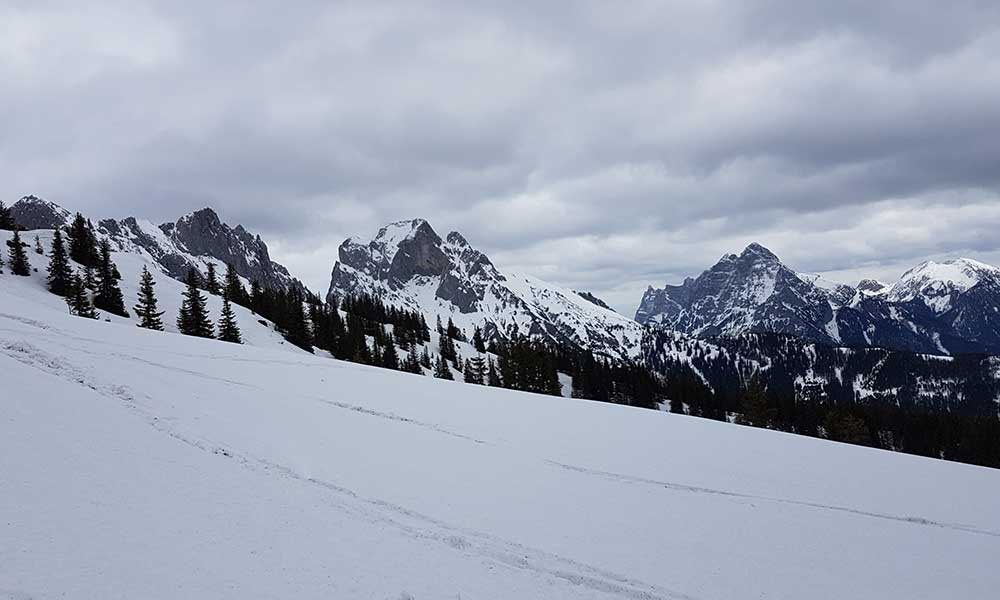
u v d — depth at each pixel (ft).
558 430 73.56
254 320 301.63
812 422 348.59
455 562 32.32
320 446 51.65
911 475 65.87
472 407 82.28
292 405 66.23
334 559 29.50
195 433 47.03
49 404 43.09
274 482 39.63
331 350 305.12
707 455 67.67
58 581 22.26
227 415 55.83
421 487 45.21
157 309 267.39
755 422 273.75
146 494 32.24
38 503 27.86
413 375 107.55
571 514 44.04
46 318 94.63
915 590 37.58
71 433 38.24
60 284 250.37
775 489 56.44
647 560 37.42
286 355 105.09
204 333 240.73
